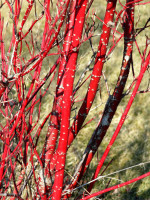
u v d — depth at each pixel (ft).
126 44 6.46
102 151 16.07
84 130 17.12
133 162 15.40
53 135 6.54
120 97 6.57
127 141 16.60
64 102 5.00
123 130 17.17
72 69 4.97
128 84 19.52
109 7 6.03
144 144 16.29
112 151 16.11
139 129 17.17
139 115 17.93
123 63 6.51
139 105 18.47
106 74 19.93
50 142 6.56
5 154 5.48
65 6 4.64
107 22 6.06
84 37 6.42
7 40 18.71
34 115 16.98
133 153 15.92
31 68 4.73
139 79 4.95
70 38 5.20
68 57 5.16
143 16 23.49
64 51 5.17
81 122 6.56
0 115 14.28
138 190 13.91
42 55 4.65
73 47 5.26
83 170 6.84
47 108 17.30
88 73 19.45
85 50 20.68
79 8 5.30
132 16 6.36
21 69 5.51
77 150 15.93
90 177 13.97
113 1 5.99
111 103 6.64
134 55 20.86
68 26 5.20
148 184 14.19
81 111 6.51
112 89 19.08
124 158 15.67
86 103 6.44
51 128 6.56
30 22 20.52
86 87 18.78
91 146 6.82
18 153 6.51
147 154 15.71
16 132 6.37
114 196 13.55
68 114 5.03
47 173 6.38
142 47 21.26
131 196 13.58
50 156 6.56
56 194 5.29
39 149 15.67
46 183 6.31
